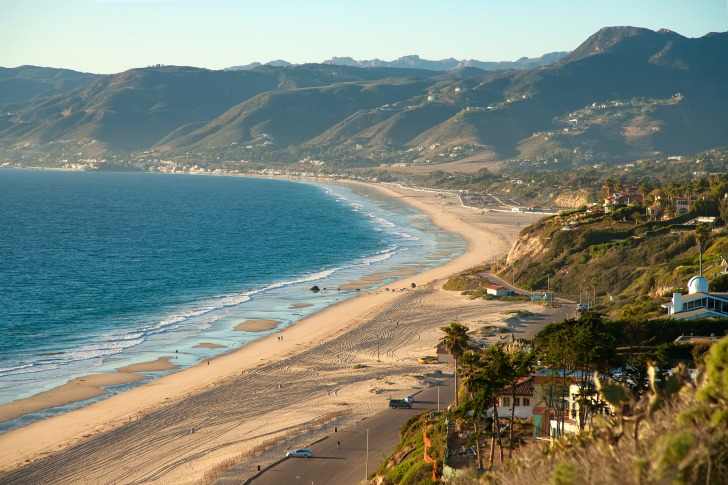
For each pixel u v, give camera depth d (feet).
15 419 279.90
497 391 174.09
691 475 48.06
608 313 417.49
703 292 305.94
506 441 187.73
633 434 57.06
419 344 391.04
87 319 446.19
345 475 215.51
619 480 51.01
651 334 246.27
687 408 55.77
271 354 376.27
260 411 286.87
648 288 436.35
